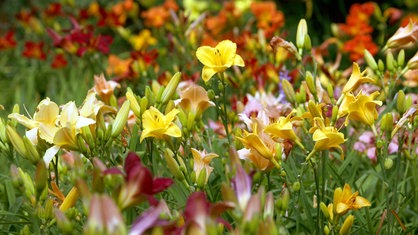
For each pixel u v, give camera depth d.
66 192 3.66
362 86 4.74
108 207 1.84
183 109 3.49
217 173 3.69
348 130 4.38
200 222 2.08
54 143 2.88
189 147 3.59
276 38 3.77
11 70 8.83
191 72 6.30
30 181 2.66
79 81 7.21
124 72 5.89
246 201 2.30
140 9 10.31
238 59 3.31
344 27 6.59
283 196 2.67
